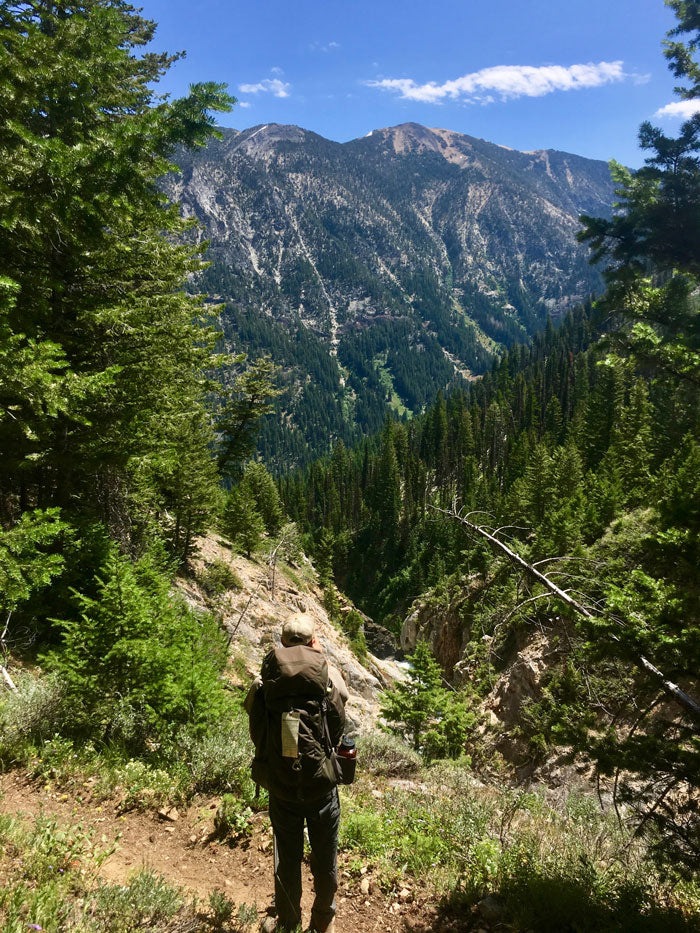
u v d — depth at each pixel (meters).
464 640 28.08
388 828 5.39
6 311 6.44
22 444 10.77
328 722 3.36
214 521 23.89
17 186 6.55
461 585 30.72
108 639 6.30
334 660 27.36
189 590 20.94
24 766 4.93
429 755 12.59
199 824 4.86
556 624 8.12
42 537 6.36
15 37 6.97
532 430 114.75
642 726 4.92
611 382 83.81
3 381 6.18
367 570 110.56
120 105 8.76
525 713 13.48
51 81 6.97
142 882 3.46
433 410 154.75
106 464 11.81
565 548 14.04
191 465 21.27
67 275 10.77
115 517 13.94
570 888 4.12
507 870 4.59
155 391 13.09
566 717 5.09
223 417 31.47
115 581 6.48
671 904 4.22
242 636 20.64
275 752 3.24
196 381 17.05
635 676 5.39
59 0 10.66
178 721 6.40
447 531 87.56
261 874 4.33
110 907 3.20
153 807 4.91
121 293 12.59
